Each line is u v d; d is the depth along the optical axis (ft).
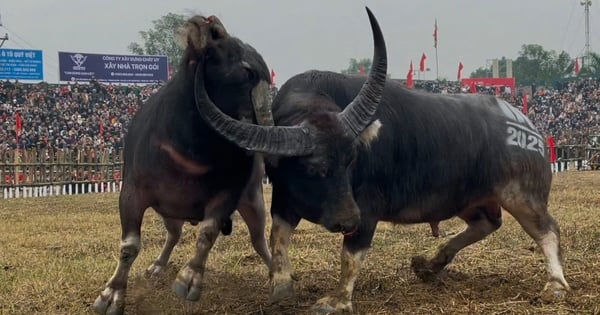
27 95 120.06
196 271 18.81
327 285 23.25
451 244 24.03
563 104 152.05
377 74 18.83
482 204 23.34
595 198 49.21
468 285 22.90
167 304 20.97
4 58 134.21
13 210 50.96
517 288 22.39
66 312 20.22
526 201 22.54
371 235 20.18
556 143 100.42
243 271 26.02
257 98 18.84
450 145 21.44
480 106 22.77
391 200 20.75
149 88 139.54
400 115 20.77
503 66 225.76
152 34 147.13
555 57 223.10
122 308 19.19
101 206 53.72
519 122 23.08
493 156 22.24
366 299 21.24
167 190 19.16
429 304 20.33
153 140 18.85
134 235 19.35
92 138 109.60
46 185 69.67
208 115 17.51
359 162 19.60
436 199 21.71
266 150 17.65
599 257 26.66
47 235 36.94
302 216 19.25
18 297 21.90
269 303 20.62
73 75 139.54
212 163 18.84
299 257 27.78
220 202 19.47
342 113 18.57
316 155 17.76
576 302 20.10
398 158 20.63
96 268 26.68
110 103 127.44
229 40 18.61
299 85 20.40
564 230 33.27
